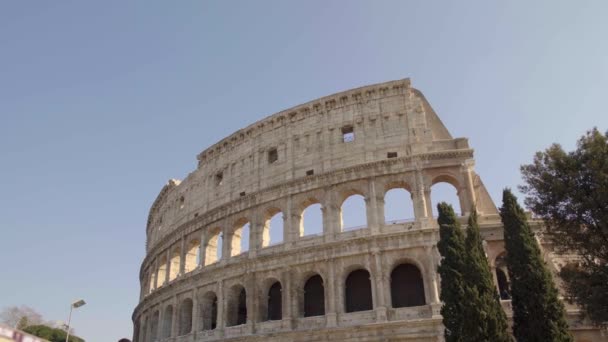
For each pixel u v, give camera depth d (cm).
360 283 6494
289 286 6569
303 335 6128
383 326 5738
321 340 6012
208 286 7594
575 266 5038
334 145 7344
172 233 9062
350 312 6259
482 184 6869
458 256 4969
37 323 15312
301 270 6631
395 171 6744
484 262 5025
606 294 4572
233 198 8075
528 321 4803
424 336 5572
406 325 5669
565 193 4966
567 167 5009
